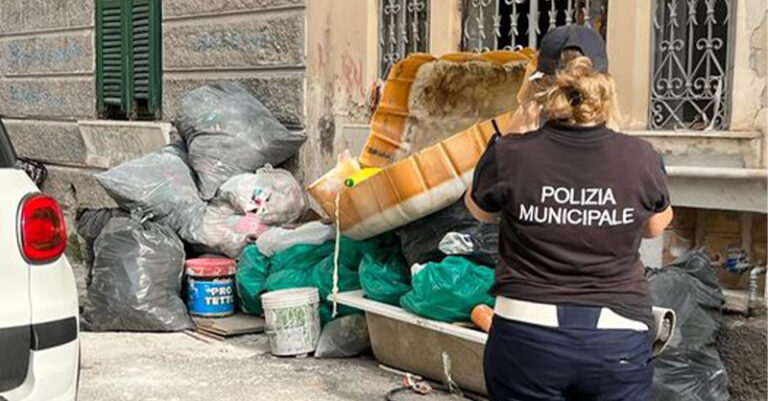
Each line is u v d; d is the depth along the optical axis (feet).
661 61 18.10
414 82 21.15
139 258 21.80
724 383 15.90
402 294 18.29
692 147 17.15
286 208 23.41
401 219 17.94
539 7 20.22
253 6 26.35
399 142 21.31
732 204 16.71
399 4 23.27
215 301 22.39
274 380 18.19
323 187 20.31
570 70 9.84
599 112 9.78
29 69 36.73
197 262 22.53
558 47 10.14
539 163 9.70
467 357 16.71
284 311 19.53
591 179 9.59
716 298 16.28
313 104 24.98
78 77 34.24
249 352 20.16
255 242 22.67
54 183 35.70
